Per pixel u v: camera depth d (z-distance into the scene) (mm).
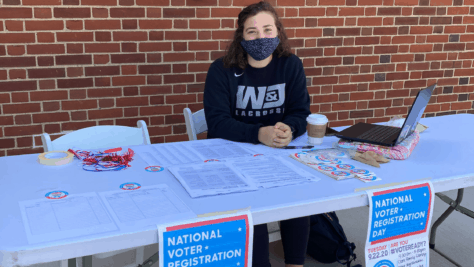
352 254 1849
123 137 1646
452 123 1884
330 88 3150
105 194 1029
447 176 1204
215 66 1784
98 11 2523
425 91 1376
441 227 2318
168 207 957
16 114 2523
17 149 2580
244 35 1662
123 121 2750
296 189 1086
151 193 1041
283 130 1497
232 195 1037
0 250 757
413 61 3307
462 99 3555
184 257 895
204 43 2785
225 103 1749
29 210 926
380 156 1308
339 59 3107
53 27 2465
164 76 2758
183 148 1482
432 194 1169
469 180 1227
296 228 1434
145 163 1293
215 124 1678
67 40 2508
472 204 2574
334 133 1686
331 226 1861
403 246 1169
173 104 2830
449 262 2008
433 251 2100
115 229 845
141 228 854
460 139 1616
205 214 914
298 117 1757
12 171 1193
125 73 2672
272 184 1111
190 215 917
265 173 1200
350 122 3283
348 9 3025
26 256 766
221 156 1384
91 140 1569
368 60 3186
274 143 1487
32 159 1310
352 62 3148
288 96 1849
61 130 2639
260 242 1335
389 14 3137
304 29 2957
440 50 3352
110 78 2650
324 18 2984
